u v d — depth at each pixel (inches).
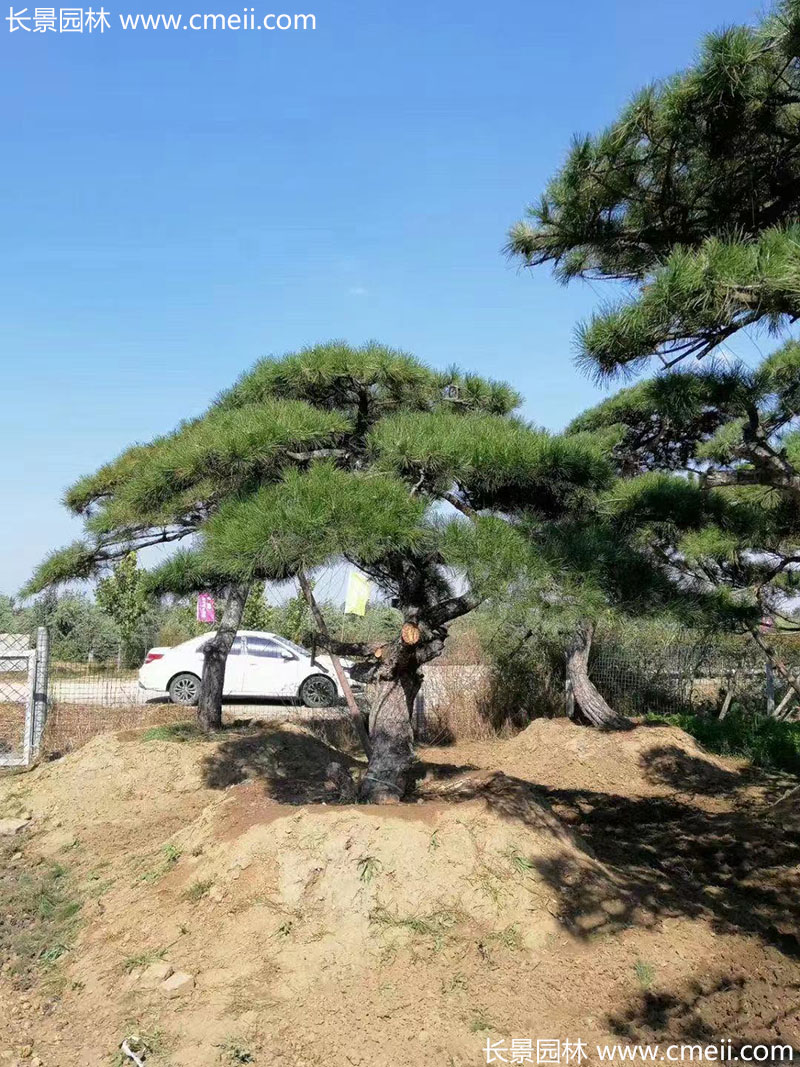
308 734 336.5
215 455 184.4
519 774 337.7
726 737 397.1
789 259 126.5
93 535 293.3
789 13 148.9
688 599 205.6
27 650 380.8
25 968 165.5
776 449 231.9
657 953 158.2
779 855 225.8
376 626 569.6
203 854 186.9
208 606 474.0
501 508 212.8
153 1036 135.6
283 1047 132.2
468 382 236.5
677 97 158.6
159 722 399.9
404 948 154.2
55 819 266.2
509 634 426.0
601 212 181.5
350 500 159.8
